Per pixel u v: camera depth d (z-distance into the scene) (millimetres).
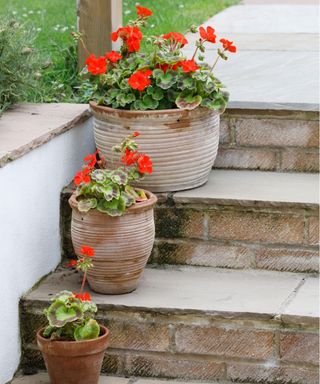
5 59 4703
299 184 4434
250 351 3916
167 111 4152
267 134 4605
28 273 4102
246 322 3889
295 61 5586
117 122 4227
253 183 4453
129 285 4043
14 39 4824
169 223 4312
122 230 3908
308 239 4223
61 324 3697
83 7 5367
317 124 4547
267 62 5559
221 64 5492
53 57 6035
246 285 4145
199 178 4367
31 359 4105
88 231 3914
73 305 3740
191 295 4043
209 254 4316
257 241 4266
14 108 4691
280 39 6285
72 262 3914
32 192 4098
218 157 4684
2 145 3932
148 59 4293
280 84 4988
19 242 4004
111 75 4297
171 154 4230
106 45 5395
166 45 4395
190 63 4152
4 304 3902
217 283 4168
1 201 3820
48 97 5230
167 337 3969
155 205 4301
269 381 3924
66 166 4441
